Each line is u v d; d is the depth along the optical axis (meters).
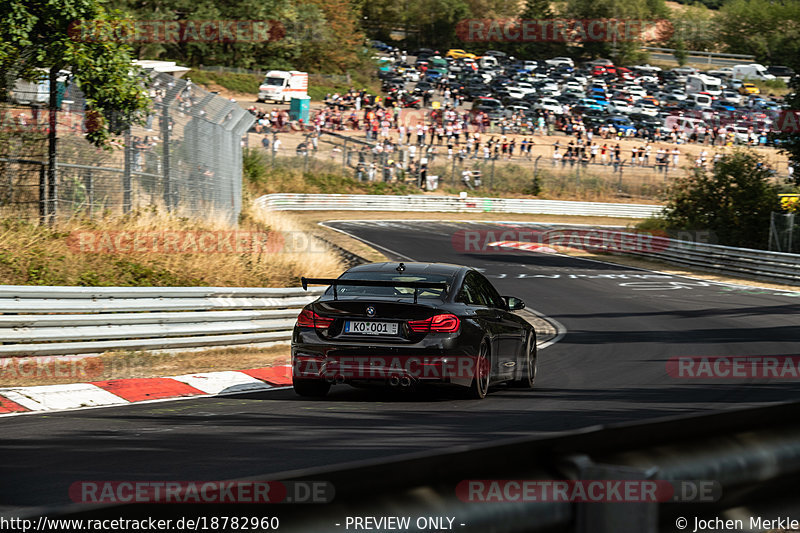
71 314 40.34
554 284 96.19
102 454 21.98
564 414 29.20
